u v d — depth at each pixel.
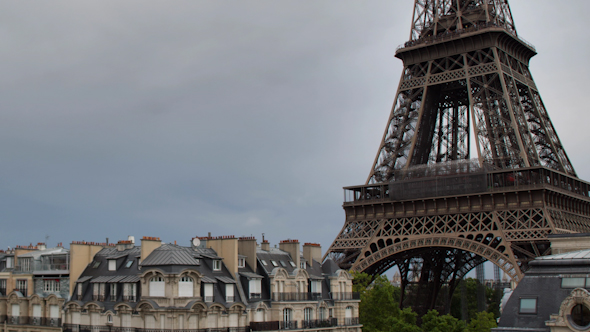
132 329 119.44
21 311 139.88
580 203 192.25
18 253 151.12
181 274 116.62
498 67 190.62
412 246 180.12
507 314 88.62
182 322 114.75
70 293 135.38
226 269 129.12
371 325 164.00
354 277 174.00
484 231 171.88
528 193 170.88
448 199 182.38
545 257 92.25
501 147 190.25
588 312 80.62
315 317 135.25
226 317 121.56
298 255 142.75
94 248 140.75
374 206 195.12
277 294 130.25
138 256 129.38
